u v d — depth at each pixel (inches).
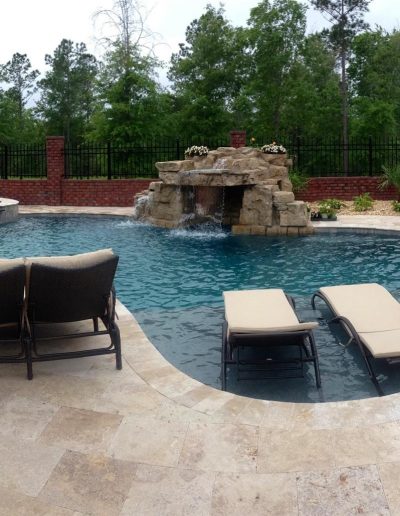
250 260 400.8
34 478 122.9
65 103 2096.5
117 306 245.3
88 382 168.7
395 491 116.7
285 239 492.1
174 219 575.5
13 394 160.9
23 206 786.2
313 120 1568.7
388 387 185.8
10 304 169.6
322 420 144.8
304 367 203.0
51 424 144.3
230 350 195.6
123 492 118.4
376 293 231.9
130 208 747.4
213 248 451.2
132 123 1076.5
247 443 135.0
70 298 174.2
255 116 1631.4
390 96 1467.8
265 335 180.4
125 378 171.8
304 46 1518.2
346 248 440.5
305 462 126.9
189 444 135.1
